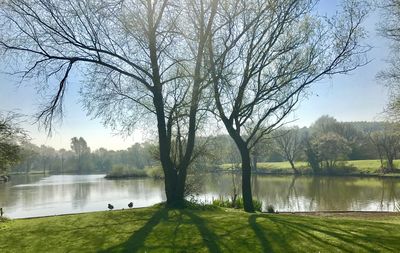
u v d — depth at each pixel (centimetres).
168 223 1267
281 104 2056
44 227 1323
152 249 975
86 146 14362
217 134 2705
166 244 1010
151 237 1089
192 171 3111
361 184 5884
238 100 2017
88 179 9125
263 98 2083
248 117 2100
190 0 1722
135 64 1716
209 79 1836
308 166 9175
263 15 1888
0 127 2130
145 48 1798
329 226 1155
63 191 5741
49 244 1097
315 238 1006
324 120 10512
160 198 4431
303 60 2005
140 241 1055
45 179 9625
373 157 10056
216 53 1898
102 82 1814
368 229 1115
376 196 4241
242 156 2111
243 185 2097
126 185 6625
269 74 2095
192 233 1104
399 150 8625
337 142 8475
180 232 1124
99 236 1146
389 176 7275
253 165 10100
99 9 1602
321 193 4641
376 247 923
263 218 1298
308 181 6700
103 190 5738
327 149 8412
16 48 1644
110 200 4356
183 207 1766
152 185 6469
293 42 1984
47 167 14588
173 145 2730
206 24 1795
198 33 1770
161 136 1814
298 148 9238
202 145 2852
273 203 3734
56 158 14650
